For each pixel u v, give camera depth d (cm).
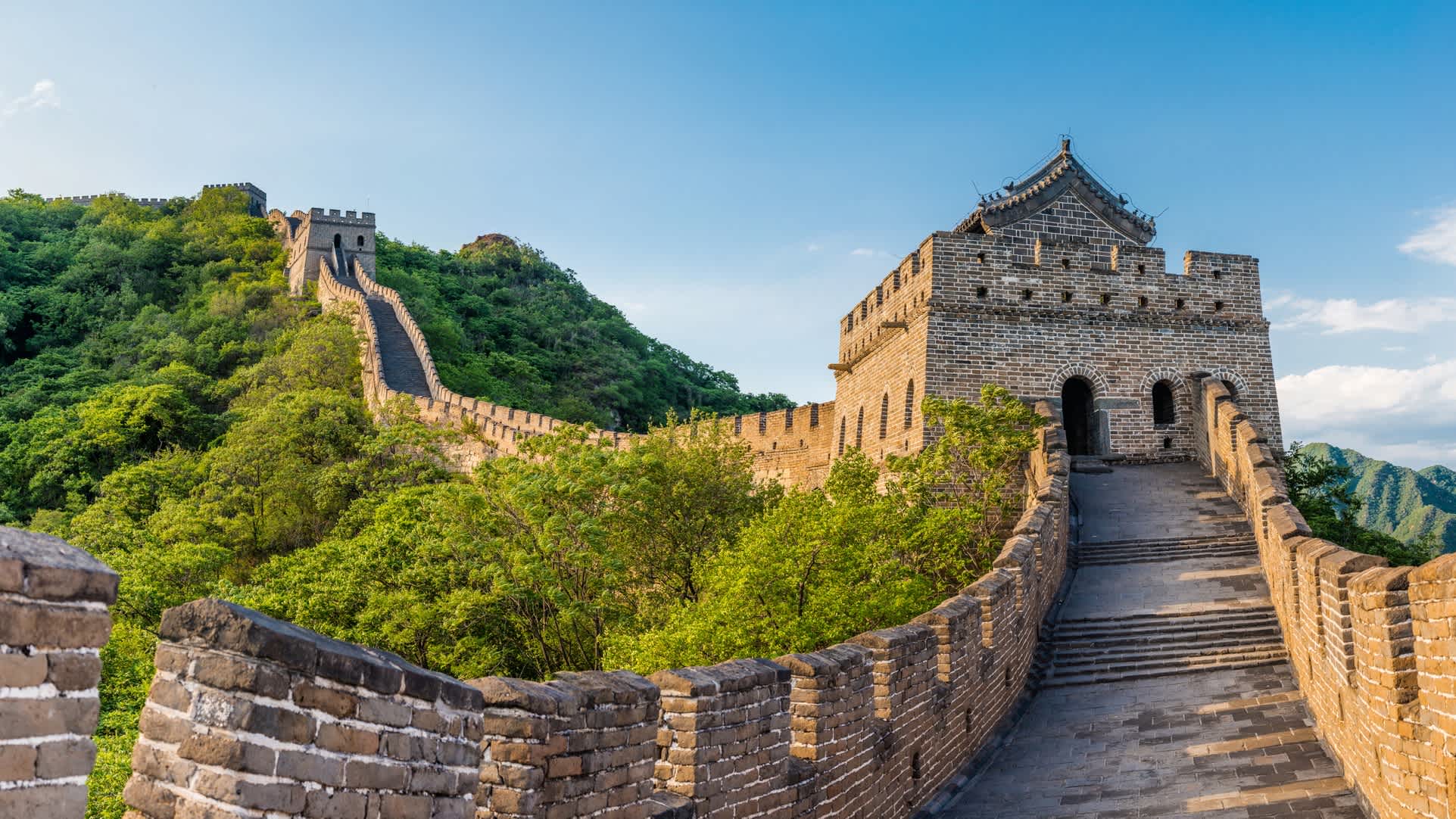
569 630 3725
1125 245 4472
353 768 594
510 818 810
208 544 4806
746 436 6131
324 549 4394
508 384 12381
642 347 16500
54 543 471
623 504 3850
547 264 18488
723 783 1162
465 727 684
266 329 11462
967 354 4253
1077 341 4356
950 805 1908
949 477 3978
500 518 3866
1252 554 3347
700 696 1125
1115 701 2506
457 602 3550
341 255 12700
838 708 1471
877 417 4816
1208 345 4475
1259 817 1750
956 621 2094
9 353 12019
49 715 448
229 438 7556
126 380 10600
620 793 927
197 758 541
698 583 3534
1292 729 2192
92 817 2141
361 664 596
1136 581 3222
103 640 470
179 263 14150
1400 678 1423
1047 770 2098
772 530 2850
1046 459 3697
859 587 2762
